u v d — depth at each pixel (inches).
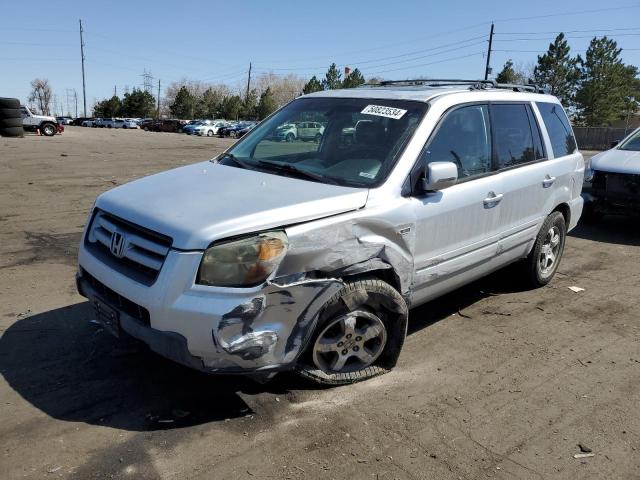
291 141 167.5
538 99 213.2
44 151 764.6
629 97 2444.6
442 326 186.1
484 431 126.9
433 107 158.2
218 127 2118.6
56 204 364.2
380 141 152.6
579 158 233.0
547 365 160.4
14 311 181.0
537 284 223.1
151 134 1727.4
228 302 112.2
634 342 178.5
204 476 108.2
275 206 122.6
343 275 129.6
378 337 144.7
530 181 193.0
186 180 146.3
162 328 113.0
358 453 117.0
